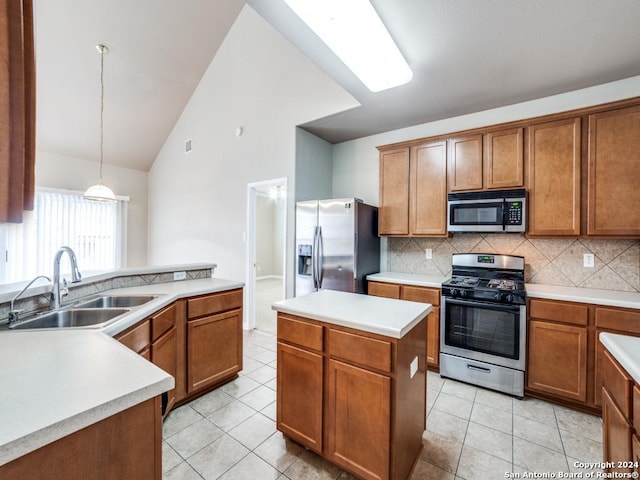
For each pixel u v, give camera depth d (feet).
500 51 6.94
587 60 7.28
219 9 14.03
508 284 8.63
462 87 8.63
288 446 5.97
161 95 16.79
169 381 2.91
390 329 4.51
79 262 18.52
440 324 9.06
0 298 4.88
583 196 7.82
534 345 7.70
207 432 6.39
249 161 14.33
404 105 9.91
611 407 3.90
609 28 6.12
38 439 2.10
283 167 12.77
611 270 8.25
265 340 12.26
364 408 4.80
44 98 14.79
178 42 14.52
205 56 15.80
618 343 3.96
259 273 29.81
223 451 5.82
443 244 10.94
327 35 6.25
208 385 7.95
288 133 12.55
